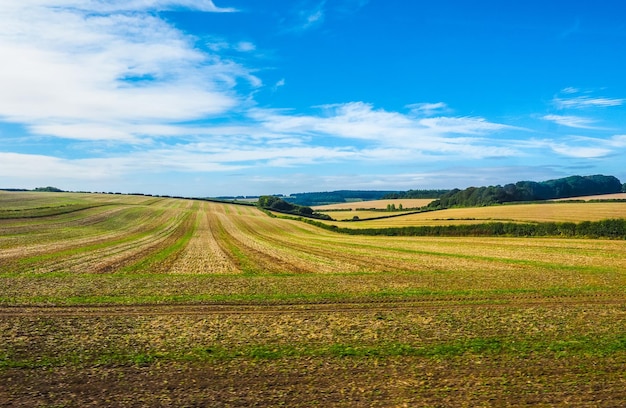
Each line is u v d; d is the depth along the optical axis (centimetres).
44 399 1009
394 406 980
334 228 7944
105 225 6756
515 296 2145
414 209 13400
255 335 1505
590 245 4506
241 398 1020
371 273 2928
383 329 1585
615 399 1013
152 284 2420
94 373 1162
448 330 1571
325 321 1694
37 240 4541
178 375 1154
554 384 1096
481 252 4147
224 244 5103
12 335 1477
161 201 12812
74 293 2145
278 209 13325
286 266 3291
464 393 1047
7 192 12006
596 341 1431
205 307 1916
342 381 1116
